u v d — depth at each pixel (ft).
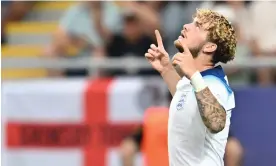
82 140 60.80
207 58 37.91
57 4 80.79
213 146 37.52
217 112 35.58
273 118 58.85
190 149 37.60
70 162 61.05
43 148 61.41
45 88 61.31
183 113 37.47
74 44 69.41
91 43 68.44
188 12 67.51
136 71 63.00
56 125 61.26
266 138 59.06
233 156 57.11
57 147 61.21
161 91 59.52
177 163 38.01
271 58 61.26
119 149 59.98
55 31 73.92
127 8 66.74
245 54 63.41
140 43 66.13
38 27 78.95
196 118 37.17
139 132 58.54
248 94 59.11
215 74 37.60
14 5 79.61
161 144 57.16
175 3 67.87
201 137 37.35
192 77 35.88
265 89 58.90
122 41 66.59
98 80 61.41
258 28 64.28
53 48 69.92
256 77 62.08
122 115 60.03
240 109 59.26
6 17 79.36
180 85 38.32
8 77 69.10
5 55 74.95
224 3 64.54
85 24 68.95
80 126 60.80
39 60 63.52
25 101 61.52
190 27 38.01
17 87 61.67
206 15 37.91
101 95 60.23
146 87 59.67
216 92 36.91
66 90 61.00
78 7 69.77
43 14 80.38
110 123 60.23
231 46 37.93
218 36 37.55
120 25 68.28
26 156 61.62
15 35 78.23
